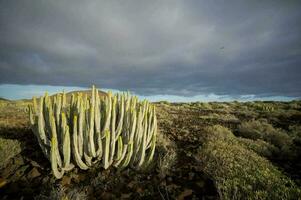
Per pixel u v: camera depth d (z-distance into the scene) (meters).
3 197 3.40
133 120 4.43
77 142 4.17
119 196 3.60
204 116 12.98
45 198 3.23
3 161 4.19
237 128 9.34
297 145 7.06
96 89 4.43
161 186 3.90
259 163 4.63
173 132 7.79
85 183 3.87
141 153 4.41
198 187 3.96
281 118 12.73
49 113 4.12
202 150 5.26
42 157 4.59
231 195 3.43
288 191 3.46
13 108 12.51
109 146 4.39
